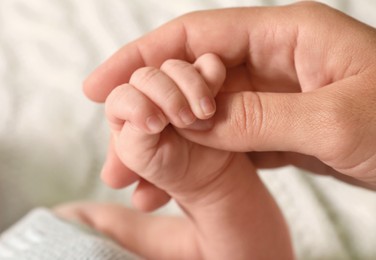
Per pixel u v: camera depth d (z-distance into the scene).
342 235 0.44
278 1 0.46
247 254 0.36
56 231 0.40
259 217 0.35
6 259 0.39
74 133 0.48
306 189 0.44
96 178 0.48
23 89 0.49
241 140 0.29
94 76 0.33
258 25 0.32
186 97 0.28
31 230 0.40
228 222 0.35
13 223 0.48
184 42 0.33
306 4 0.32
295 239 0.43
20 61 0.50
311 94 0.29
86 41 0.50
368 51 0.30
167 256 0.41
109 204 0.45
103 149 0.48
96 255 0.37
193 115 0.28
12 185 0.48
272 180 0.45
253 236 0.36
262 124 0.29
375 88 0.29
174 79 0.29
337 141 0.28
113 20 0.50
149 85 0.28
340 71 0.31
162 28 0.33
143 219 0.44
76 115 0.49
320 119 0.28
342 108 0.28
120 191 0.49
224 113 0.29
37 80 0.50
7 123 0.49
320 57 0.31
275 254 0.36
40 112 0.49
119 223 0.43
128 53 0.33
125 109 0.28
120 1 0.50
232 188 0.34
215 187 0.33
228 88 0.34
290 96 0.29
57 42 0.50
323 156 0.29
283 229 0.37
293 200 0.44
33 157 0.48
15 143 0.48
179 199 0.34
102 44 0.49
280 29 0.32
